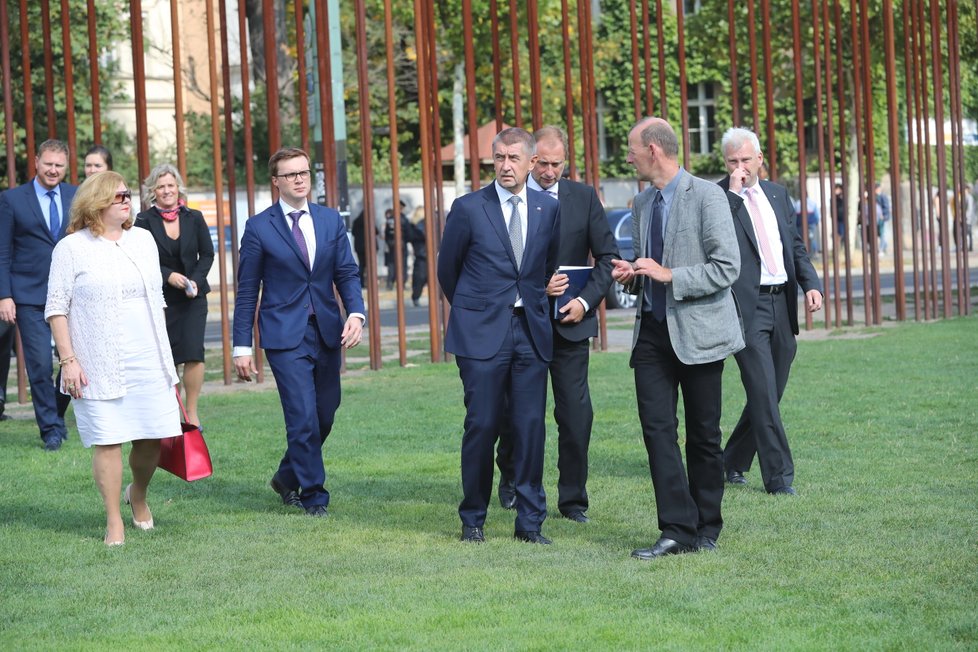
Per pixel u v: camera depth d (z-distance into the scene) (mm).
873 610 5766
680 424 11531
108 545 7406
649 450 6984
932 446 9906
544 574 6531
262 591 6312
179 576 6660
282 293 8273
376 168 39969
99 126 13648
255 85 38094
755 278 8602
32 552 7258
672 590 6156
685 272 6754
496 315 7289
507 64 34094
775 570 6504
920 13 20094
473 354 7281
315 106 16906
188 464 7562
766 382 8609
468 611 5852
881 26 29234
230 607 6023
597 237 7945
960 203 21047
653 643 5344
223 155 37281
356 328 8359
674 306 6836
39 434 11586
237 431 11336
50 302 7402
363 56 15391
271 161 8352
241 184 35906
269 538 7527
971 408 11570
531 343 7348
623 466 9547
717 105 42656
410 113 40594
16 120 32531
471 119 14883
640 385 6992
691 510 6965
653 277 6734
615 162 43375
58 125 33344
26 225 10750
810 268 9070
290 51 35250
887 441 10156
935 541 7012
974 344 16484
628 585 6273
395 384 14180
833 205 18984
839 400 12227
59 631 5711
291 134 37125
